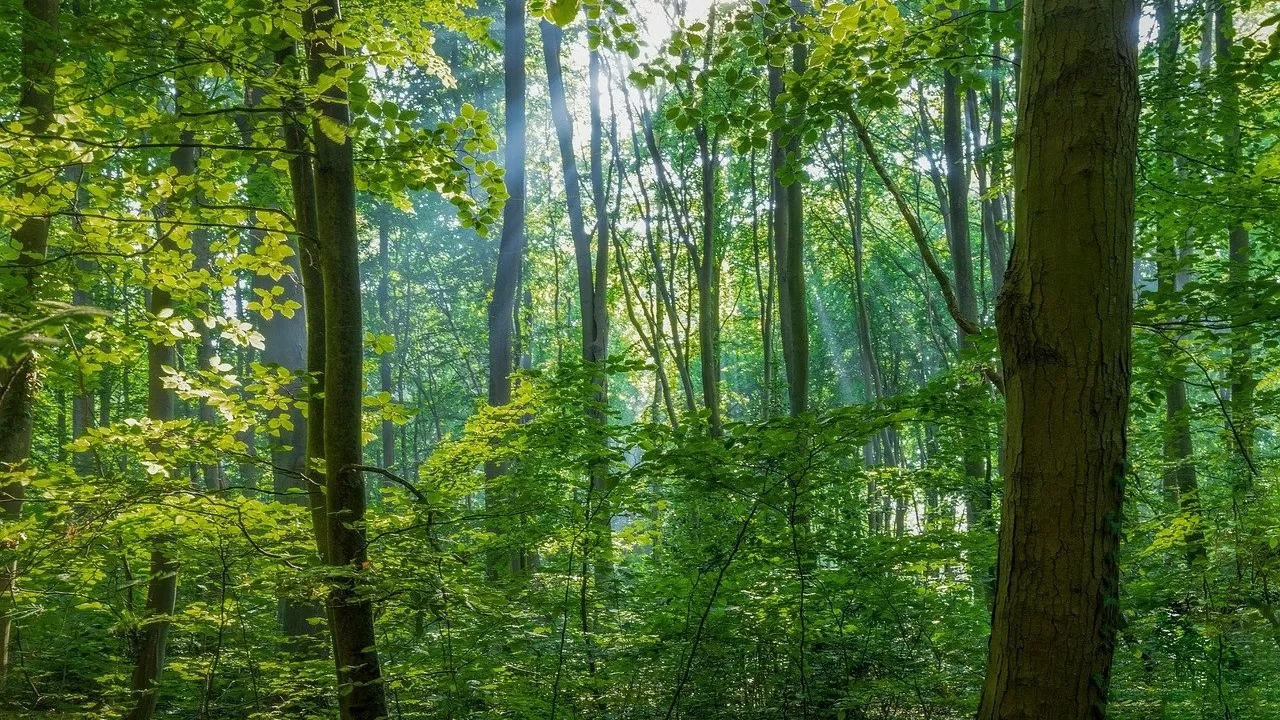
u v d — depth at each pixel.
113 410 19.41
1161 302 5.30
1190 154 8.07
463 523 7.49
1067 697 3.19
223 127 5.58
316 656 8.20
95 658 7.86
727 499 6.58
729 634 6.64
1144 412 7.16
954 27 6.29
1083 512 3.23
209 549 5.71
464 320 34.12
